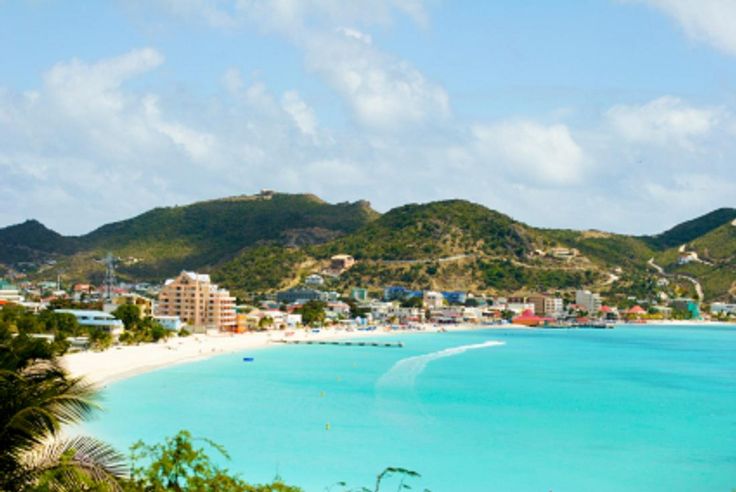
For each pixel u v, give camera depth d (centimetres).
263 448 8769
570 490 7338
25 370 2861
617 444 9456
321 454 8544
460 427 10406
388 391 14125
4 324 15450
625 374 18462
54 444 2744
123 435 9106
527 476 7819
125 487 2645
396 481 7469
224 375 16325
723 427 10769
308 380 15738
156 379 15238
